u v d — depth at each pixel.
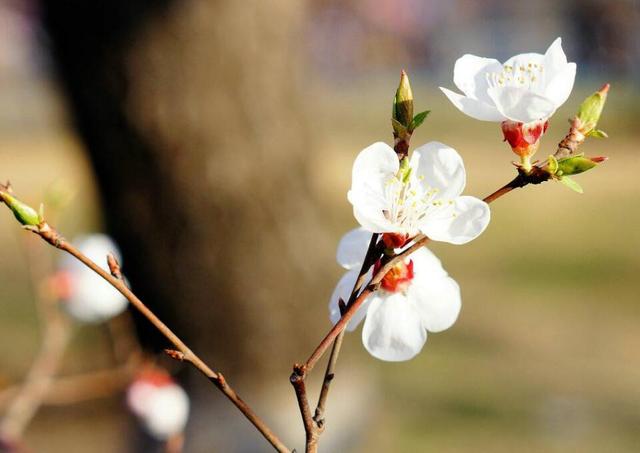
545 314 13.71
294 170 7.77
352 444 8.17
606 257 16.83
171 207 7.49
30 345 11.71
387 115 38.59
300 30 7.89
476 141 30.44
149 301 7.68
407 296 2.45
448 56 56.31
